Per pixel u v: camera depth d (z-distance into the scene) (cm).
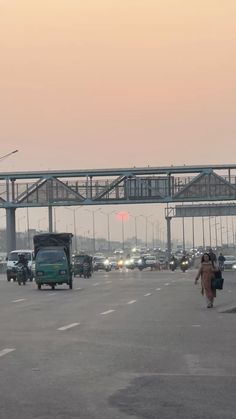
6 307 3334
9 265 6900
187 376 1416
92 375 1425
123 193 9625
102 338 2042
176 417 1063
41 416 1065
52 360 1620
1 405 1141
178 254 18650
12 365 1548
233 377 1406
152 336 2091
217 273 3241
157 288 5081
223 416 1070
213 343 1928
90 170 9531
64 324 2470
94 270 10906
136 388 1290
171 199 9569
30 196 9662
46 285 5759
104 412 1095
